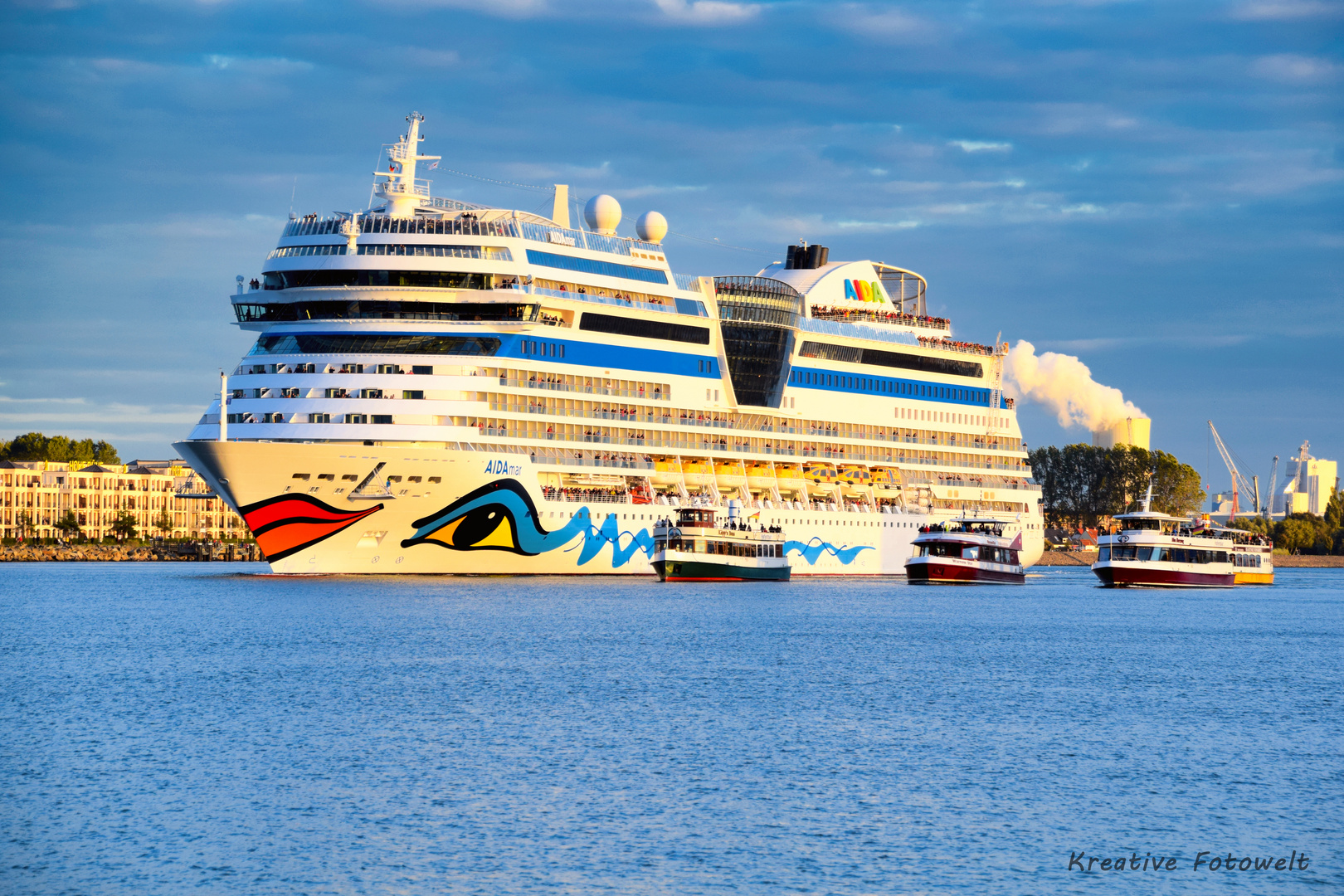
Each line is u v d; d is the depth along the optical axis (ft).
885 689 577.02
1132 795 403.95
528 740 466.70
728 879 329.31
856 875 332.19
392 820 372.17
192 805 384.47
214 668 618.03
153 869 332.39
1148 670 652.07
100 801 388.37
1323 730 497.87
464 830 363.76
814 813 381.81
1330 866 341.62
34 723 492.54
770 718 509.76
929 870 336.70
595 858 342.44
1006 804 393.09
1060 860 344.69
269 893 318.04
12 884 322.75
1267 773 430.61
